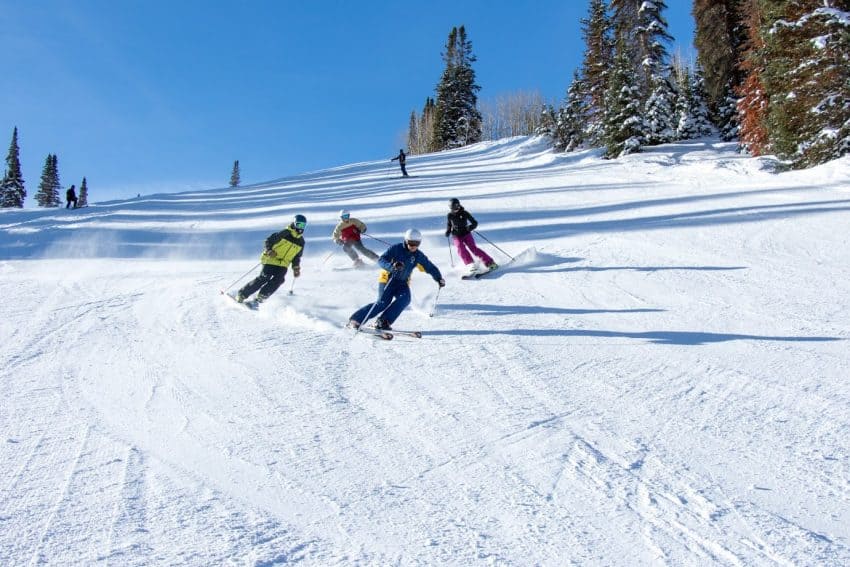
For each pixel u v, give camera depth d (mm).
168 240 14031
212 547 2553
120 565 2408
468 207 16609
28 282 9398
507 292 8055
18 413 4125
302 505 2947
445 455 3523
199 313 7184
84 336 6188
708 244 10406
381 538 2656
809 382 4637
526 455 3510
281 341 5969
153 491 3057
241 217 17750
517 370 5062
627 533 2686
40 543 2559
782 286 7766
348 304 7523
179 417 4082
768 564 2434
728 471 3273
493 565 2451
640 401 4348
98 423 3971
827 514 2824
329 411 4199
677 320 6504
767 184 16719
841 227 10734
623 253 10125
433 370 5090
